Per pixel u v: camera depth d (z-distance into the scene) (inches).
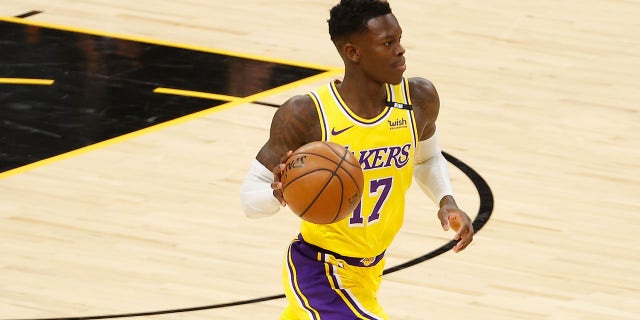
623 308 649.0
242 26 1152.8
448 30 1160.8
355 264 457.1
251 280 668.7
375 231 455.8
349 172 423.8
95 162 836.6
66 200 773.3
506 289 665.6
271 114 933.8
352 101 442.9
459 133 911.0
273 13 1195.9
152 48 1079.6
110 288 653.9
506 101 984.3
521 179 829.8
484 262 698.8
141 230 730.8
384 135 445.4
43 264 680.4
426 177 489.4
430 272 682.8
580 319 634.2
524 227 750.5
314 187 420.8
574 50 1120.2
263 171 452.4
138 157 847.7
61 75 1005.2
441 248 715.4
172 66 1035.3
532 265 698.2
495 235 737.0
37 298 638.5
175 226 738.2
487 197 796.0
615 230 753.0
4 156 842.8
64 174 814.5
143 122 912.9
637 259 712.4
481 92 1002.1
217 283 663.1
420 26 1170.6
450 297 653.3
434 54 1091.9
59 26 1133.1
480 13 1217.4
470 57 1088.8
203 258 695.1
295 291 461.1
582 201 796.6
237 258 697.0
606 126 938.1
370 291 467.2
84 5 1196.5
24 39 1093.1
